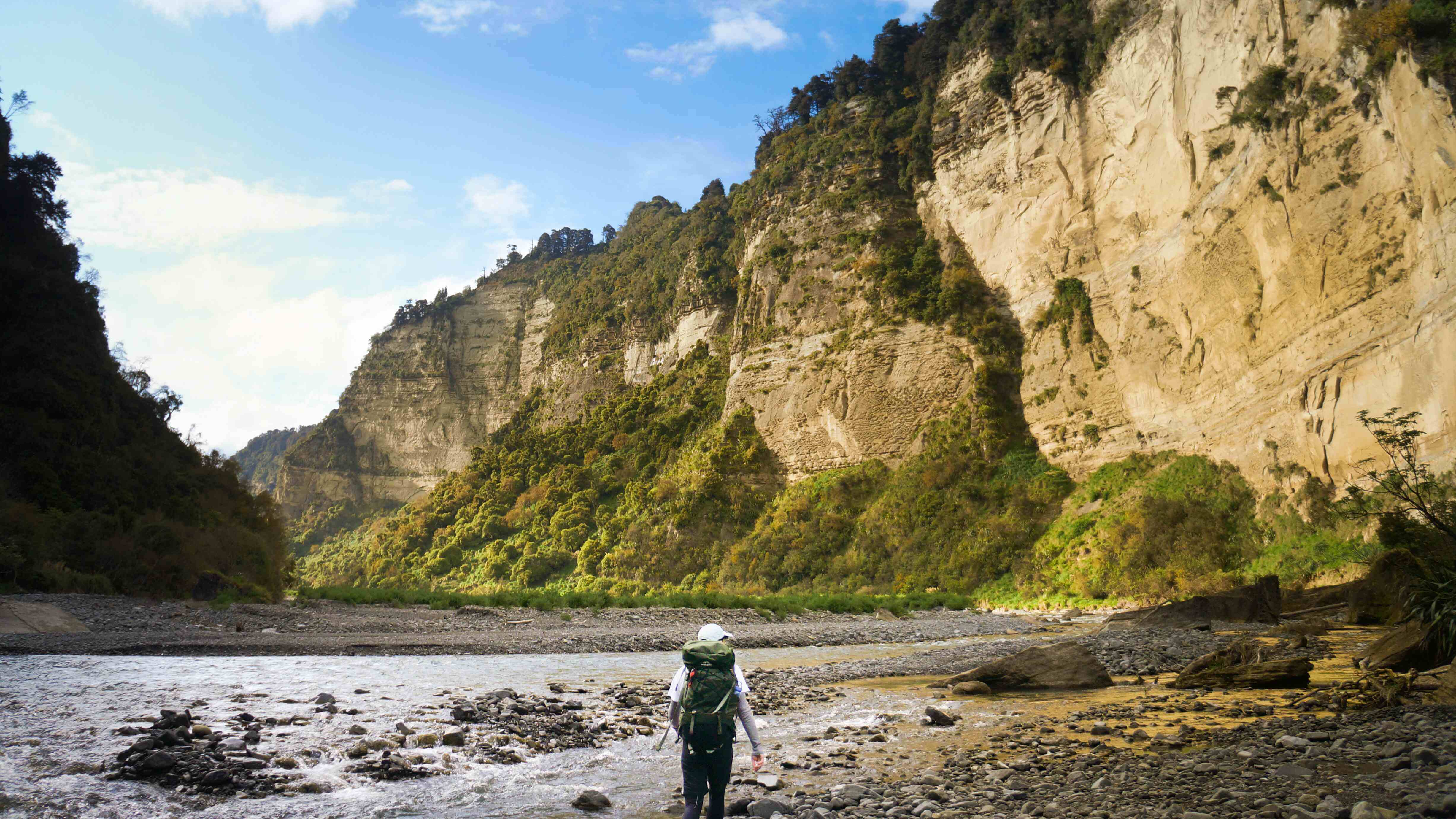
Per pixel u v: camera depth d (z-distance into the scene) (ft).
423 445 513.04
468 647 78.38
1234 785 22.61
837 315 282.56
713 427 315.37
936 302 257.34
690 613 132.67
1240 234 169.48
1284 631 81.71
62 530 113.60
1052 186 232.12
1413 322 125.29
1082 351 216.54
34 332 156.97
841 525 240.32
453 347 535.19
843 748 32.86
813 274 293.64
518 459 415.03
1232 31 176.55
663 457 346.33
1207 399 177.17
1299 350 149.48
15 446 134.62
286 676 54.29
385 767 28.12
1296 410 148.46
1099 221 219.00
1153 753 28.91
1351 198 140.87
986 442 224.94
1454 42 122.72
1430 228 123.75
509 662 68.74
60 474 136.46
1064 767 27.32
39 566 103.55
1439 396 119.14
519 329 522.06
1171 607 104.22
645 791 26.50
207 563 123.24
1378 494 125.08
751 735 20.83
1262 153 163.63
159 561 112.98
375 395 536.83
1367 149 138.82
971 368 242.17
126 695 42.80
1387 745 24.76
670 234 461.37
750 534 264.93
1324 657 57.47
